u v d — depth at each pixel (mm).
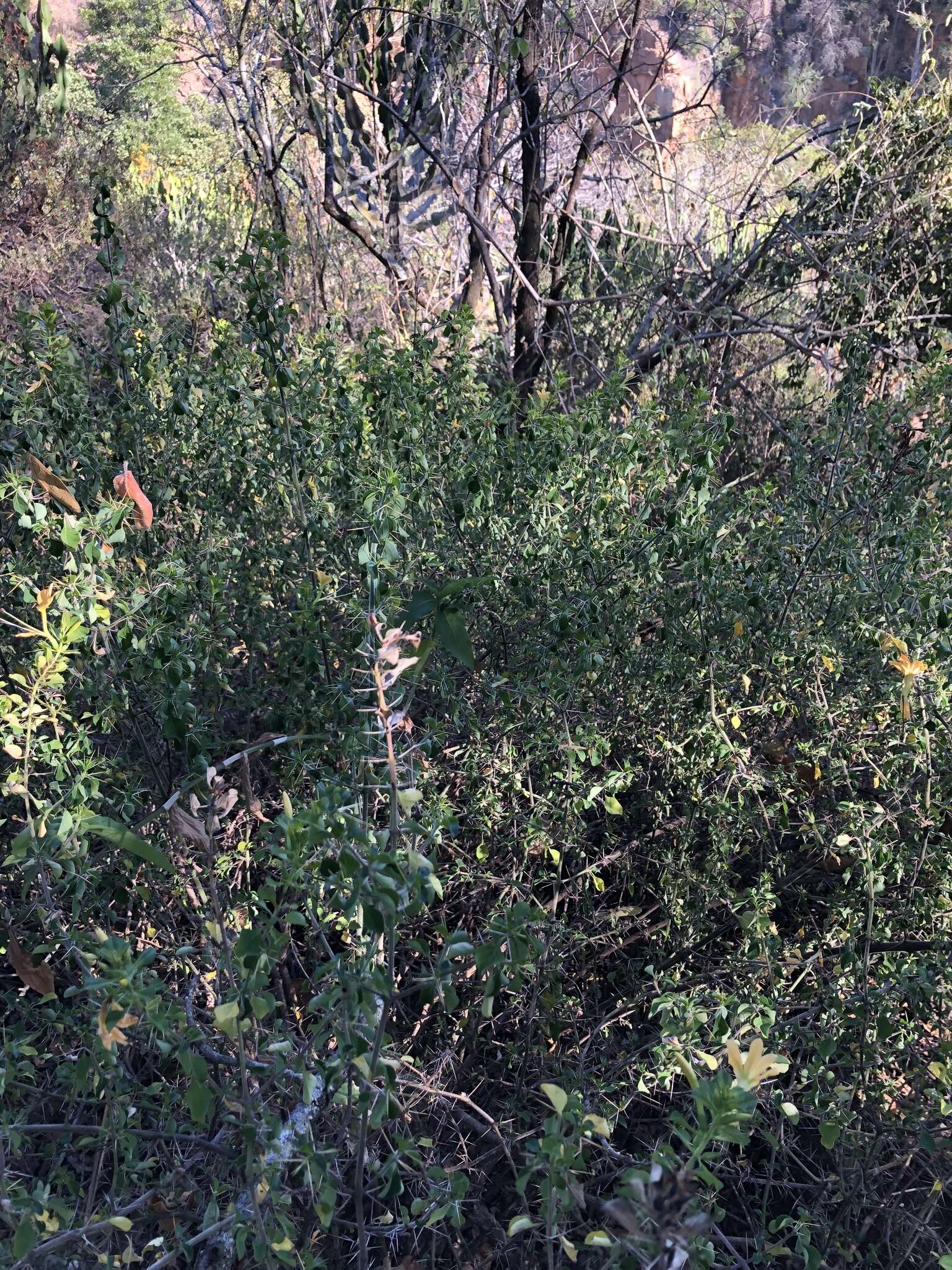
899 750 2199
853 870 2072
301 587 2223
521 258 4543
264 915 1588
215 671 2154
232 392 2539
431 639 1564
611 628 2373
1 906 1876
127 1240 1667
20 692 2076
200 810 1869
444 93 5184
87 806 1812
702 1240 1333
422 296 5004
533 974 1999
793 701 2410
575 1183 1281
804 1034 1882
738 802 2197
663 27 4793
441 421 2660
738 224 4730
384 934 1485
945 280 4730
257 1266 1588
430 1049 2076
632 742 2424
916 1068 1881
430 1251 1922
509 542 2451
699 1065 1811
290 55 4914
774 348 4922
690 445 2457
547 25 4473
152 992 1248
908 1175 1919
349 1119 1643
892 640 2033
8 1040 1679
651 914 2363
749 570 2541
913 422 3744
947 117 4738
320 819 1310
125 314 2611
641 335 4648
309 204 5184
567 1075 1950
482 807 2133
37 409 2307
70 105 9938
